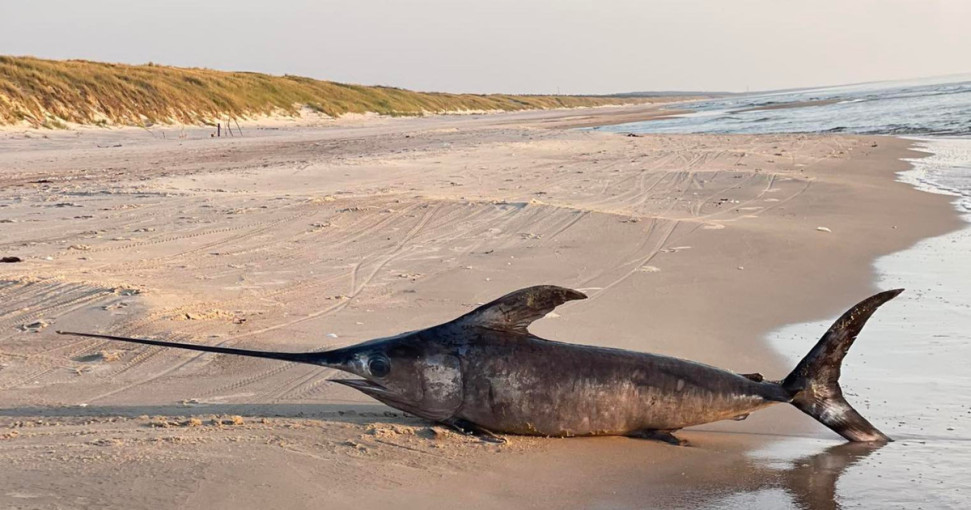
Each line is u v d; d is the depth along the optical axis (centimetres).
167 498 412
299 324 777
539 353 533
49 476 430
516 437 533
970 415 588
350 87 8356
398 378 522
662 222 1299
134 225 1296
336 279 977
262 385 612
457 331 534
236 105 5416
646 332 786
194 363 652
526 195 1614
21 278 862
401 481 456
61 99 4156
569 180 1830
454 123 5881
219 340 712
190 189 1705
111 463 450
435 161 2216
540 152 2433
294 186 1772
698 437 559
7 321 744
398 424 541
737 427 584
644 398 539
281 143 3250
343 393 601
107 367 642
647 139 2894
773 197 1598
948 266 1069
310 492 434
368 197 1526
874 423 578
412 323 789
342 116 6594
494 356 529
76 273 944
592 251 1134
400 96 8900
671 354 718
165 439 496
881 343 759
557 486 461
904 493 457
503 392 526
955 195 1638
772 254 1127
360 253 1122
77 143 3391
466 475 470
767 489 463
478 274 1005
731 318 847
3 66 4106
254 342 711
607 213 1354
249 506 411
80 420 534
